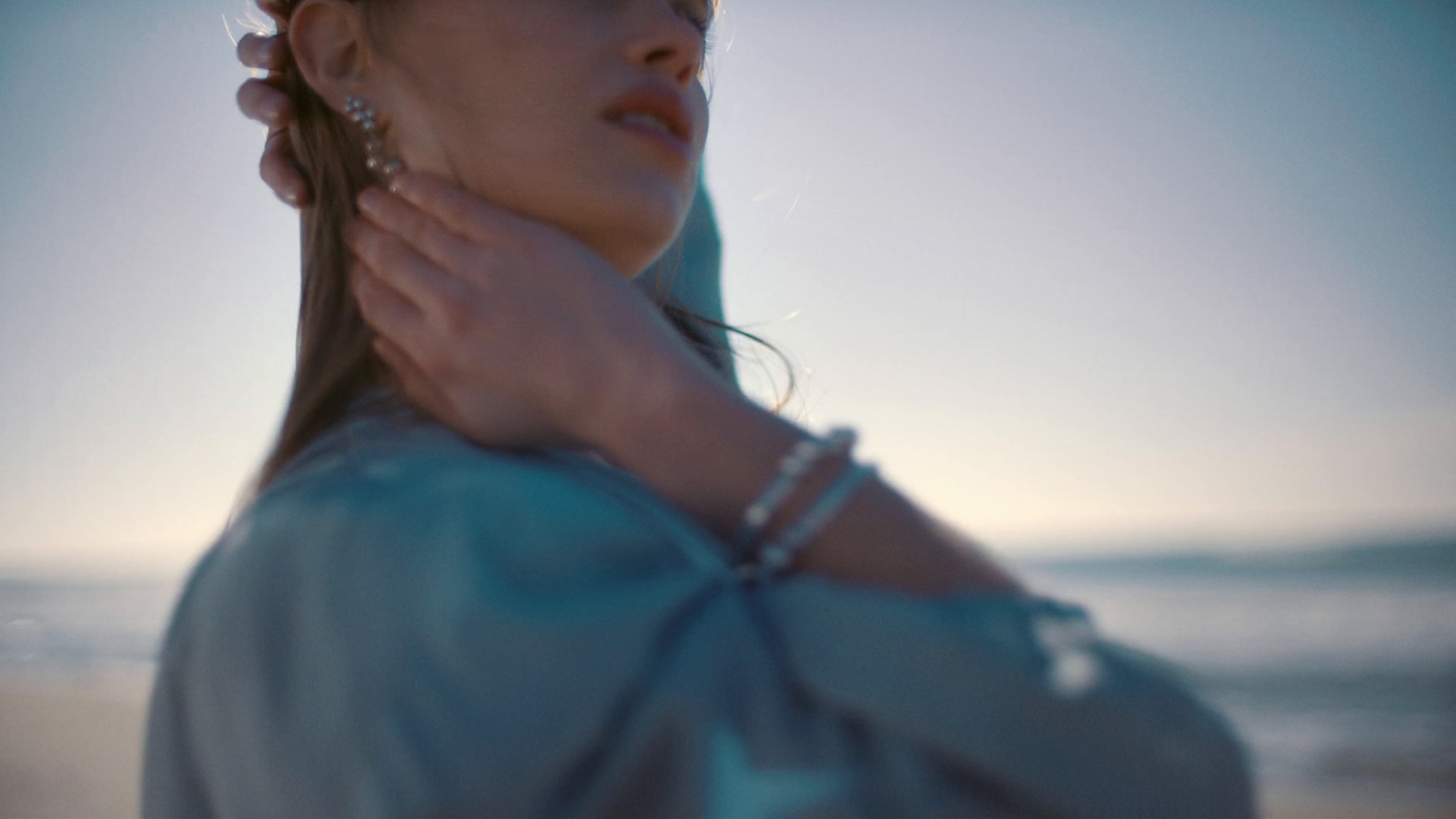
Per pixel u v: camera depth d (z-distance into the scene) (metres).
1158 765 0.55
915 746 0.55
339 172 1.01
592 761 0.53
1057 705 0.54
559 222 0.88
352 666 0.58
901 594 0.63
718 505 0.68
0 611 37.41
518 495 0.61
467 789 0.52
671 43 0.89
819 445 0.67
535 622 0.55
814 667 0.57
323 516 0.67
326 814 0.57
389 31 0.92
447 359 0.75
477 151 0.87
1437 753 8.97
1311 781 7.99
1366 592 22.56
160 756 0.78
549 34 0.87
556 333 0.73
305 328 1.01
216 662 0.70
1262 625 19.47
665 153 0.89
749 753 0.54
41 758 7.52
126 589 49.34
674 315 1.38
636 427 0.71
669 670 0.55
